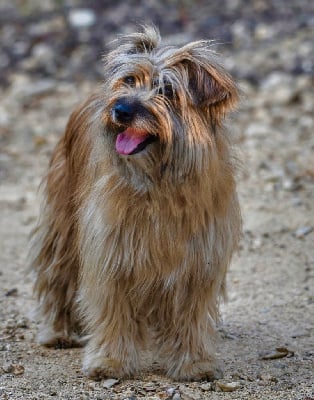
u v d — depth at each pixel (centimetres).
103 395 1016
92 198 1048
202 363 1077
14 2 2988
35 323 1276
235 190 1073
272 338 1218
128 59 1018
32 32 2755
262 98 2259
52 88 2431
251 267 1466
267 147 2003
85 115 1150
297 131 2088
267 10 2767
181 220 1016
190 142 989
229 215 1052
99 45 2623
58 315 1205
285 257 1502
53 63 2573
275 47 2525
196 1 2858
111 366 1067
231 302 1345
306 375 1091
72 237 1159
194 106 996
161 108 980
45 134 2181
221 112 1002
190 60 1002
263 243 1555
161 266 1029
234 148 1095
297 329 1247
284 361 1138
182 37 2556
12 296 1382
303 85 2303
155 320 1088
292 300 1348
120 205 1012
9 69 2566
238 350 1176
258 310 1316
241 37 2589
